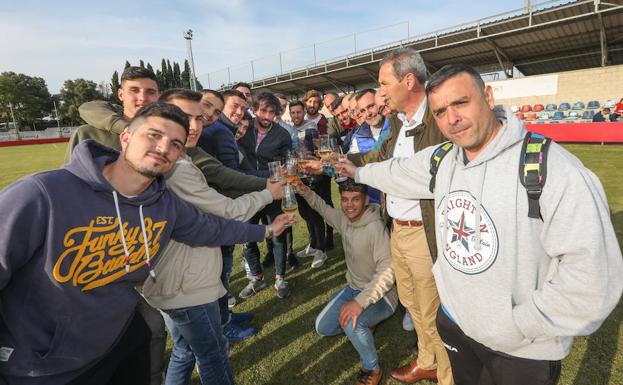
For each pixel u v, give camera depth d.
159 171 1.28
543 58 19.05
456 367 1.58
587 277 1.00
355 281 2.67
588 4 13.62
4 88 62.88
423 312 2.09
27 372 1.17
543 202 1.07
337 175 2.66
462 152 1.36
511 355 1.27
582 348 2.40
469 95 1.14
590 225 1.00
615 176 6.89
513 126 1.15
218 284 1.85
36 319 1.17
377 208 2.65
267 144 3.61
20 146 31.14
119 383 1.57
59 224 1.12
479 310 1.26
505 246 1.16
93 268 1.22
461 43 16.95
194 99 1.99
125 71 2.31
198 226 1.64
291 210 2.52
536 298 1.13
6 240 1.04
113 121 2.12
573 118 14.78
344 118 4.89
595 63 19.17
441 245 1.39
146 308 1.69
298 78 26.14
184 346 1.94
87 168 1.18
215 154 2.78
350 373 2.37
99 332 1.31
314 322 2.96
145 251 1.37
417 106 2.00
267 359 2.55
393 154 2.26
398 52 1.94
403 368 2.30
